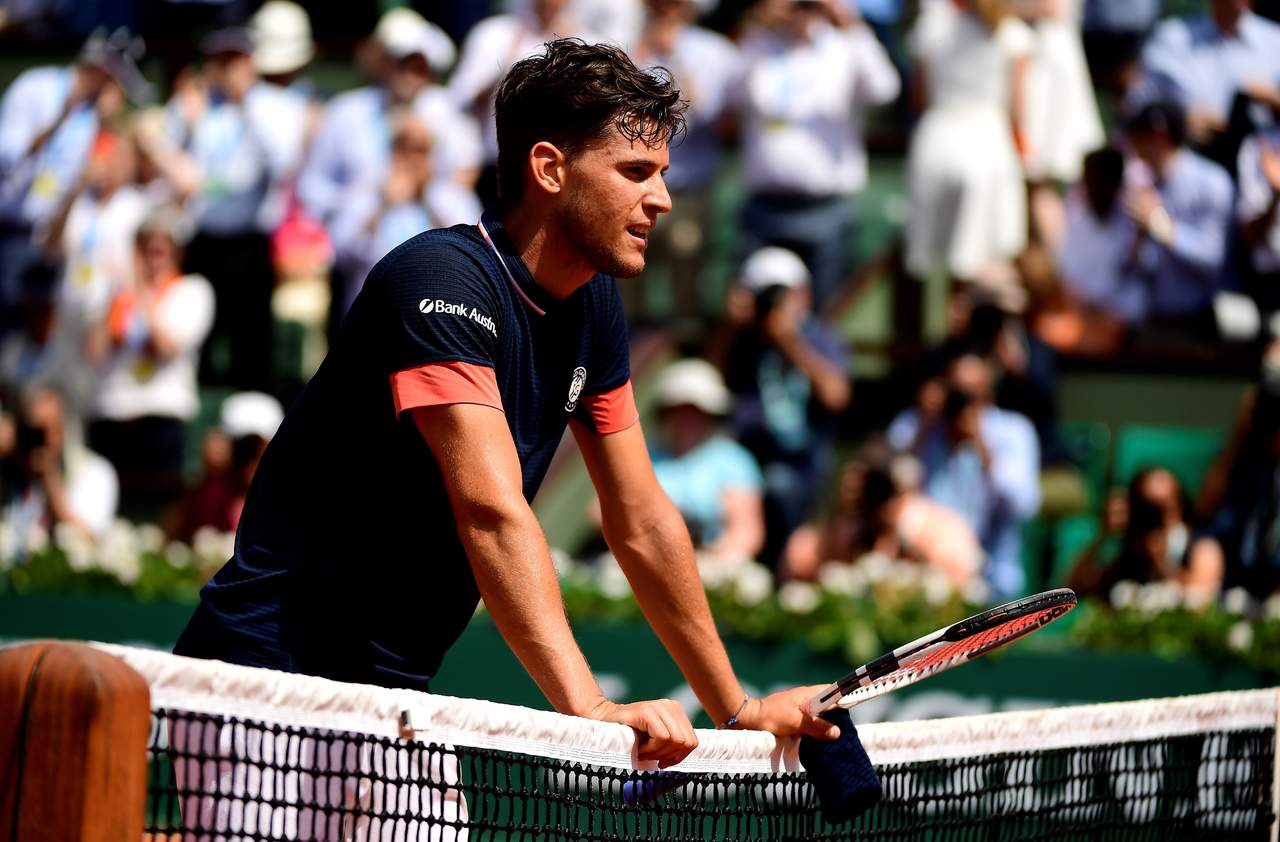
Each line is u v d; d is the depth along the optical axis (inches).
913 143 1203.2
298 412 343.6
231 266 1302.9
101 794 236.4
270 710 269.1
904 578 912.9
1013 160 1189.1
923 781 390.0
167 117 1342.3
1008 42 1188.5
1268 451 1029.8
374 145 1268.5
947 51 1192.2
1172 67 1205.7
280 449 345.1
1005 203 1182.3
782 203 1197.1
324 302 1284.4
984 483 1040.8
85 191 1311.5
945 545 991.6
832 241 1200.2
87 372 1268.5
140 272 1266.0
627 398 378.3
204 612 344.5
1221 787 468.4
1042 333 1156.5
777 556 1083.3
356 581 339.6
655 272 1291.8
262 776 286.2
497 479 319.0
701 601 376.5
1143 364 1192.8
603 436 376.5
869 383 1208.2
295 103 1337.4
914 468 1024.2
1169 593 943.7
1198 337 1186.6
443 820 295.9
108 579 1032.8
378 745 320.5
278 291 1295.5
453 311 323.0
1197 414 1201.4
